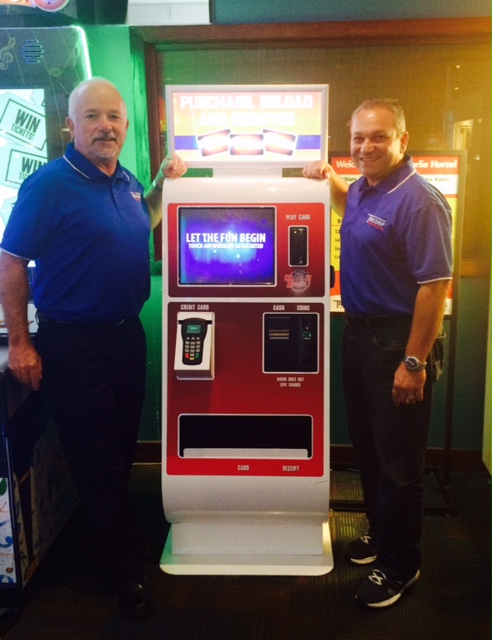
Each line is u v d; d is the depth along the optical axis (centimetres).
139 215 221
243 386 220
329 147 290
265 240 213
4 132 279
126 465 241
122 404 232
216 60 287
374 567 222
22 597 215
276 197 212
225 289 216
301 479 222
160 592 223
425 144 287
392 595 213
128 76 286
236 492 224
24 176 283
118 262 210
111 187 211
